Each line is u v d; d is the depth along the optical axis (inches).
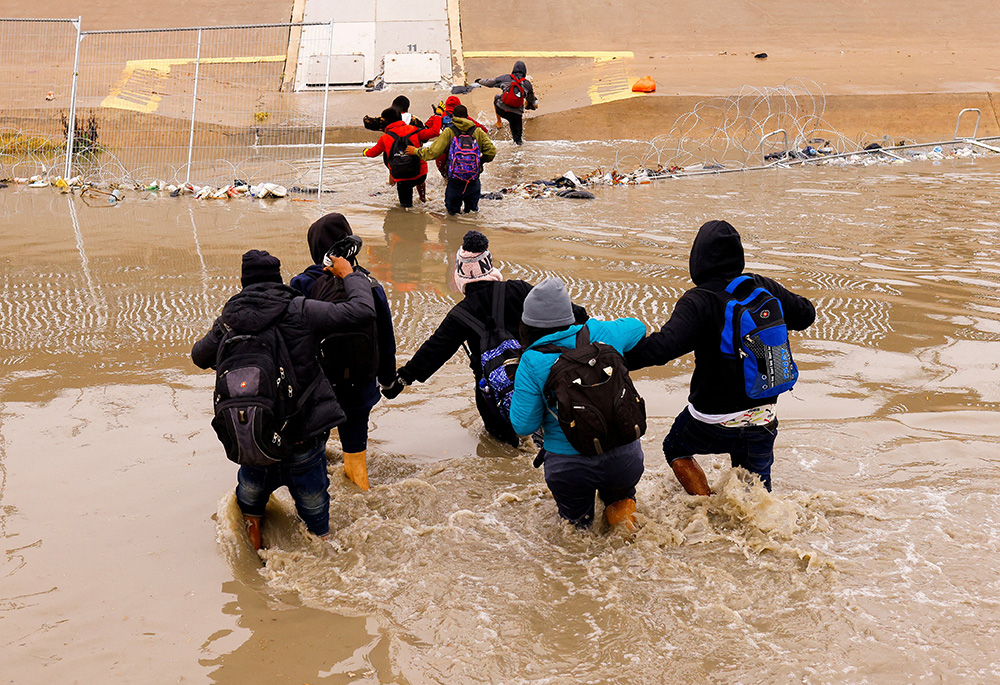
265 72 756.6
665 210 456.8
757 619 142.6
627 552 162.9
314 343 156.9
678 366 257.0
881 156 599.8
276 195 506.6
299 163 602.2
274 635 141.6
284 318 154.6
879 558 157.4
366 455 201.8
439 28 828.0
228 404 147.2
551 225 429.1
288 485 165.8
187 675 131.8
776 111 687.1
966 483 184.5
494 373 193.8
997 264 351.9
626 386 156.6
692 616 144.0
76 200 511.2
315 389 156.0
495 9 869.8
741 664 132.1
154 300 318.3
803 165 581.6
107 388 241.1
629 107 692.7
